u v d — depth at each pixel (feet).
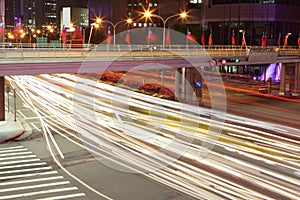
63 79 216.95
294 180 63.62
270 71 282.36
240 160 74.33
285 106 159.12
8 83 200.75
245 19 301.22
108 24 426.10
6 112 125.70
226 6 307.58
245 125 112.88
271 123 118.73
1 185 61.93
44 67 97.81
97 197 57.11
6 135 94.32
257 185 60.75
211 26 315.99
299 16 327.47
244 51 195.31
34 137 93.45
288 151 83.51
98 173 67.05
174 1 339.36
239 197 55.57
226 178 63.72
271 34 304.91
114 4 429.79
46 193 58.75
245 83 250.16
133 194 57.88
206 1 318.04
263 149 84.33
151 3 422.41
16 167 70.79
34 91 173.17
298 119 127.65
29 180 64.23
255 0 300.40
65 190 59.88
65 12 603.26
